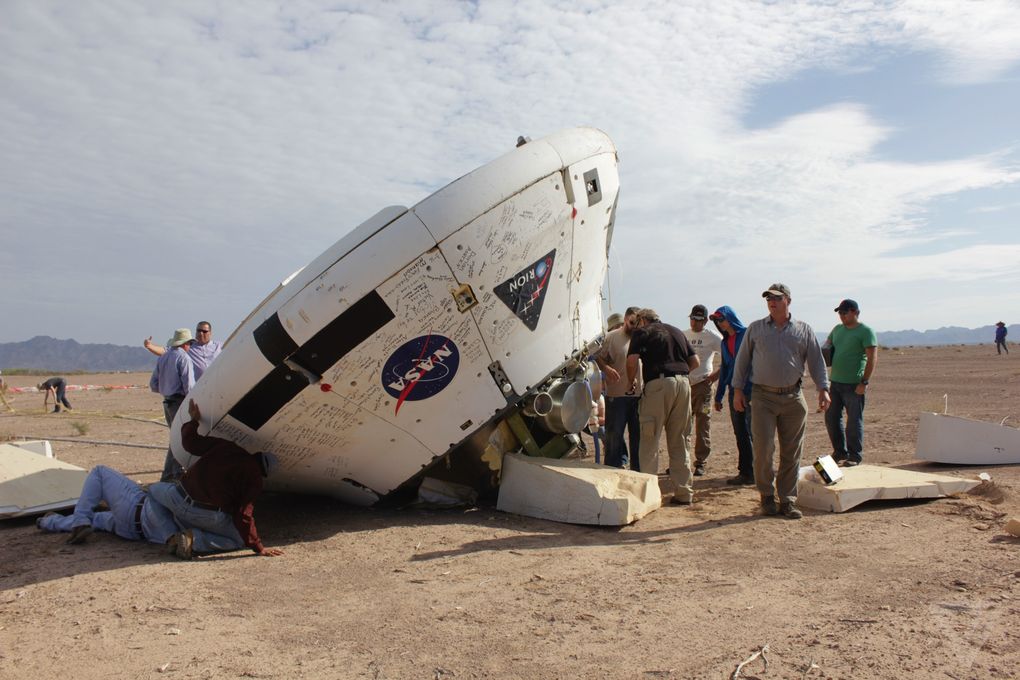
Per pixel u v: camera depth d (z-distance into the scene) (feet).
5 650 13.75
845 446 30.68
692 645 12.74
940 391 66.69
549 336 25.04
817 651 12.17
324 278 20.95
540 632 13.66
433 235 21.24
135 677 12.35
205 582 17.52
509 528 21.99
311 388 21.85
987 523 20.02
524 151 23.11
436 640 13.51
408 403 22.90
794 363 22.07
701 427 31.65
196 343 33.63
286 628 14.42
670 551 18.88
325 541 21.45
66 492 26.04
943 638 12.43
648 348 24.99
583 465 24.35
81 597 16.53
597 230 25.71
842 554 17.79
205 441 20.98
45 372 262.47
